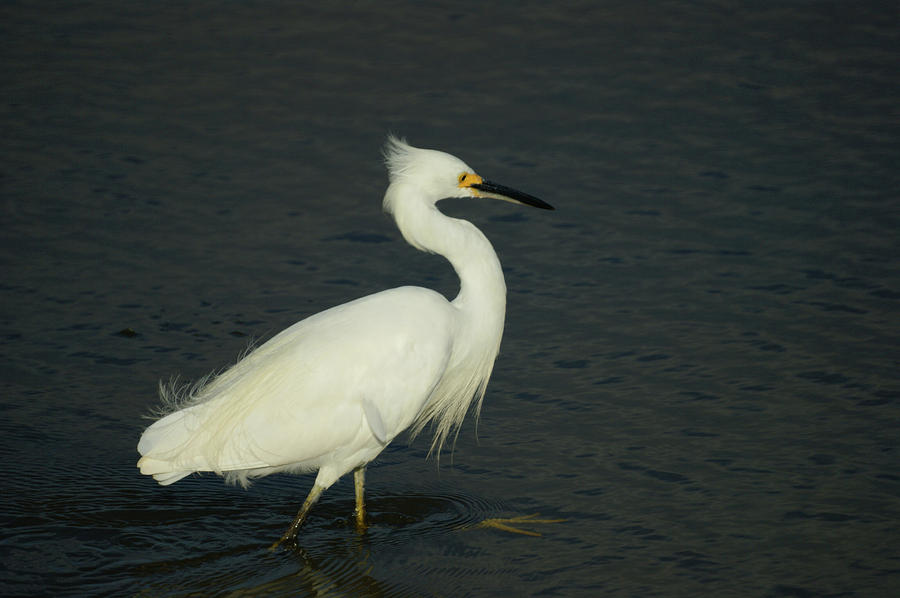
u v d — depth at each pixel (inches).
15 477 394.6
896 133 721.0
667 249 589.9
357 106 780.0
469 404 450.9
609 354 489.4
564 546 358.6
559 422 437.7
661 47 874.1
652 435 424.8
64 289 545.3
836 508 374.6
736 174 673.6
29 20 940.6
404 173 407.8
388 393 372.2
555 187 662.5
